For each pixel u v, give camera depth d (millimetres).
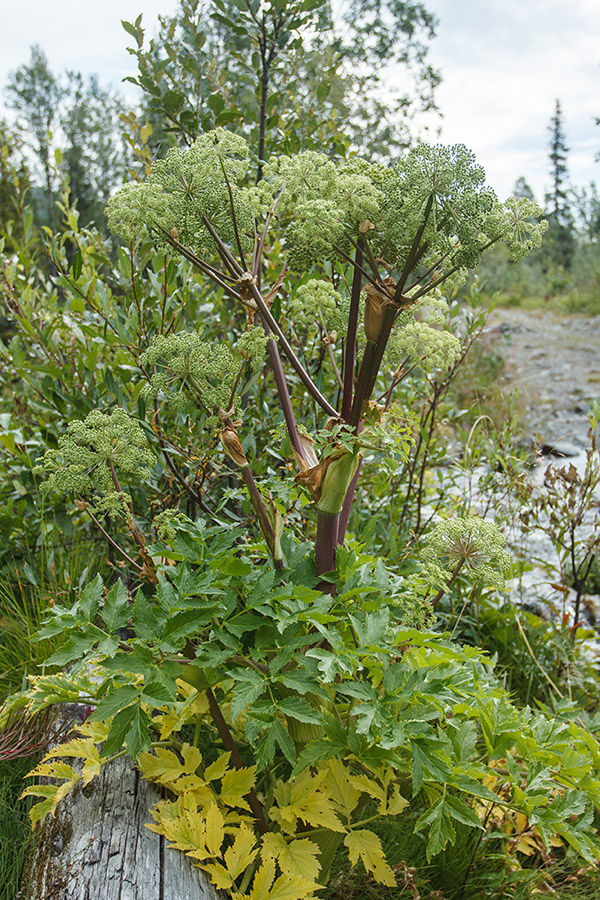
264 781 2062
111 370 3311
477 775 1853
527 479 3410
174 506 3168
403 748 1972
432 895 1984
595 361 12891
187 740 2322
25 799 2320
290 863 1664
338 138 3773
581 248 33625
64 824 1905
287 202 1830
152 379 1757
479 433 4129
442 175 1503
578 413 9125
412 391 3877
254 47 3555
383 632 1792
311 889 1598
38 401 3809
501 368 11289
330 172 1642
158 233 1726
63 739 2363
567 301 22406
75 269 2965
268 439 3342
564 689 3191
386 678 1731
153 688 1590
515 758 2281
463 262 1652
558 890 2258
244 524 2873
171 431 2990
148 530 3078
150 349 1740
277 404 3539
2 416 3471
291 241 1777
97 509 1876
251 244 1917
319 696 1737
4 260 3625
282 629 1637
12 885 1948
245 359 1808
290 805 1754
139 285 3047
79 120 23266
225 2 3549
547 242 37219
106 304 2980
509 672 3283
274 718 1637
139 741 1551
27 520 3387
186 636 1690
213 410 1865
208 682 1835
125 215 1663
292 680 1659
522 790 2023
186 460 2842
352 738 1753
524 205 1631
